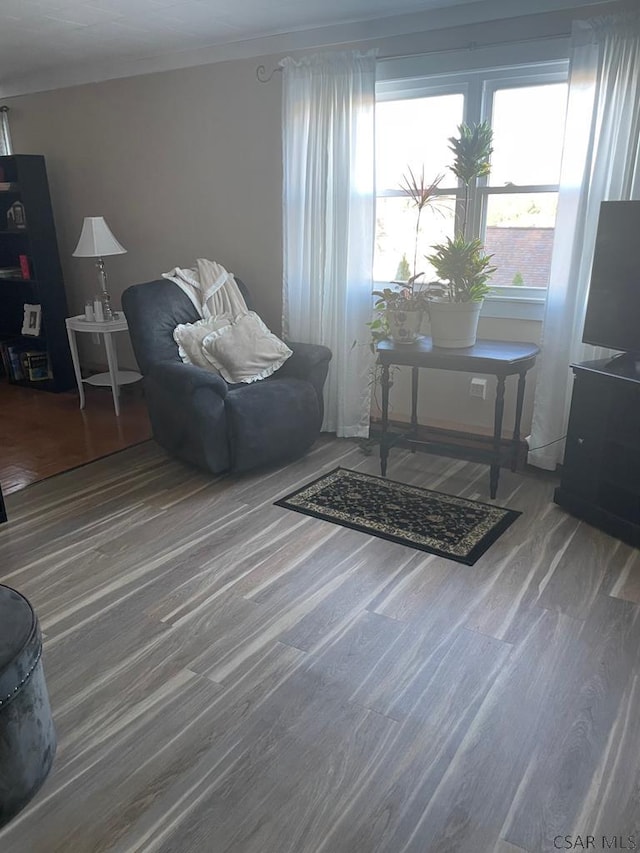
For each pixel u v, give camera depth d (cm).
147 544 277
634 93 283
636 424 267
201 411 324
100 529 291
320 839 146
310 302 395
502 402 307
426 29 334
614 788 159
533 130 329
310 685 194
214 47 402
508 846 144
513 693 190
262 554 268
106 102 468
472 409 377
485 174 316
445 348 325
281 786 160
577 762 166
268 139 402
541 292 344
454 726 178
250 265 436
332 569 257
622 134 289
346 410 397
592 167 298
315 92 358
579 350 320
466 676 198
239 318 386
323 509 308
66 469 359
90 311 452
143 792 159
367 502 315
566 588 242
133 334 362
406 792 158
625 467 282
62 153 507
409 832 148
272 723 180
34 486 337
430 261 321
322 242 381
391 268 389
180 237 466
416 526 291
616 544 273
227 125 416
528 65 315
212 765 167
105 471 356
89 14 341
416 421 377
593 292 290
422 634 217
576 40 290
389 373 374
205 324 379
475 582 247
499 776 162
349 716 182
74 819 153
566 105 307
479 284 316
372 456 376
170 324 370
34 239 491
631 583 245
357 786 160
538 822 150
